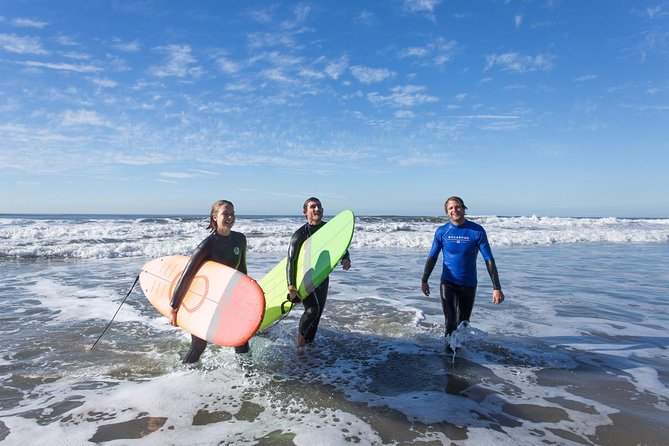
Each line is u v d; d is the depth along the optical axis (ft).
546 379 11.62
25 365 12.28
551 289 24.34
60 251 36.04
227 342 11.35
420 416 9.45
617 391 10.85
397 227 69.26
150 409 9.64
